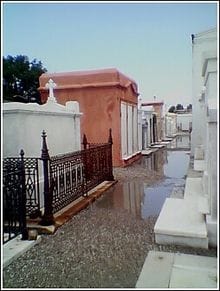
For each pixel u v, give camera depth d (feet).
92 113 37.86
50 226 14.90
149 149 60.70
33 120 18.04
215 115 12.38
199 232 12.48
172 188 24.98
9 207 12.95
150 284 9.77
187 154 52.90
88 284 9.93
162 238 13.07
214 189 12.58
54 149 20.29
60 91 38.47
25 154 17.16
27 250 12.67
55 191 16.76
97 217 17.29
